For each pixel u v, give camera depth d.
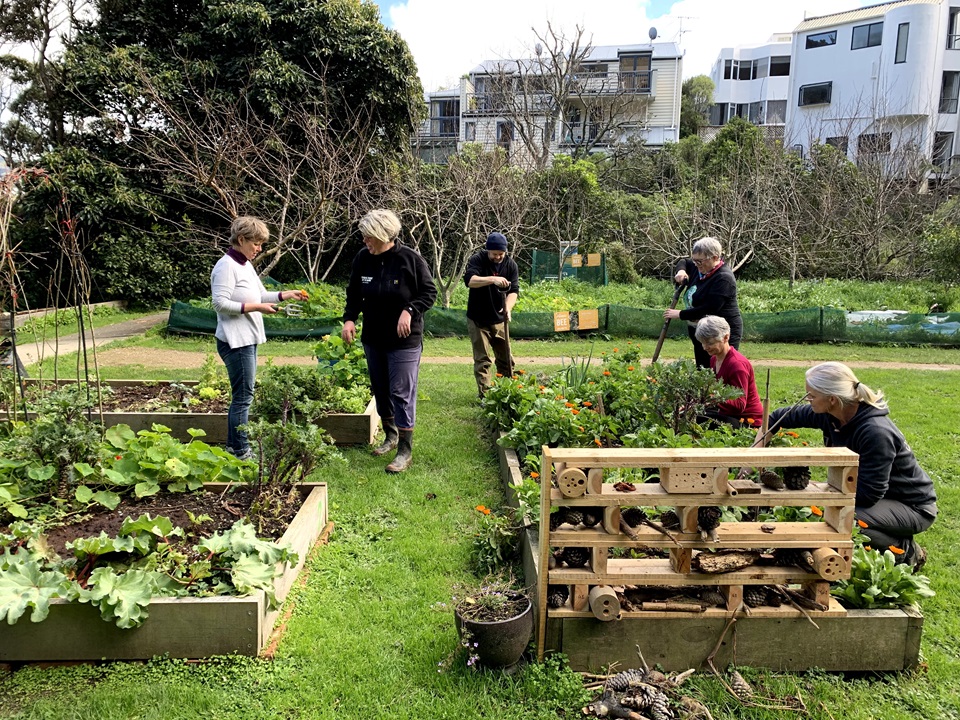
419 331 5.12
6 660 2.78
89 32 17.14
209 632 2.83
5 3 17.02
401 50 18.53
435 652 2.92
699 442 4.09
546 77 27.34
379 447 5.43
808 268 19.88
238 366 4.64
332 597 3.36
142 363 9.55
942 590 3.54
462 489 4.77
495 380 5.96
